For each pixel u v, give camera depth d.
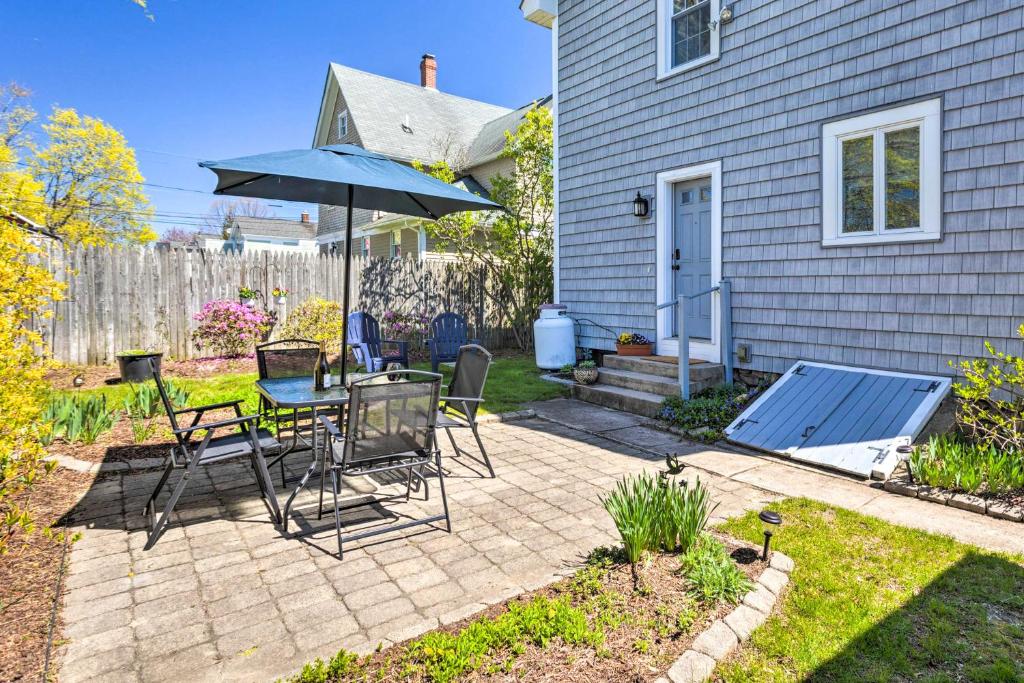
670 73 6.79
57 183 17.98
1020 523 3.18
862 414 4.64
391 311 10.34
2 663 2.03
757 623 2.24
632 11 7.27
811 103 5.48
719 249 6.39
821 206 5.44
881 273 5.05
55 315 7.78
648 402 6.00
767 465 4.36
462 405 4.71
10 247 3.56
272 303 9.45
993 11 4.34
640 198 7.16
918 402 4.53
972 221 4.51
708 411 5.55
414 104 18.42
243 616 2.35
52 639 2.18
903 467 3.98
